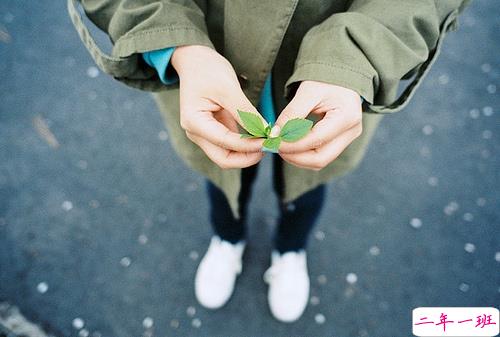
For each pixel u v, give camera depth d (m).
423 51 0.89
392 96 0.93
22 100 1.77
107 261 1.56
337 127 0.83
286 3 0.86
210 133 0.83
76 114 1.76
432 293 1.54
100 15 0.94
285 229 1.38
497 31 1.94
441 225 1.63
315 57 0.86
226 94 0.84
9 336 1.44
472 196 1.67
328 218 1.63
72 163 1.68
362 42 0.85
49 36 1.88
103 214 1.62
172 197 1.65
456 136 1.76
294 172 1.12
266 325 1.49
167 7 0.89
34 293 1.50
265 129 0.81
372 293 1.54
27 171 1.66
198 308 1.50
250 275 1.55
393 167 1.70
